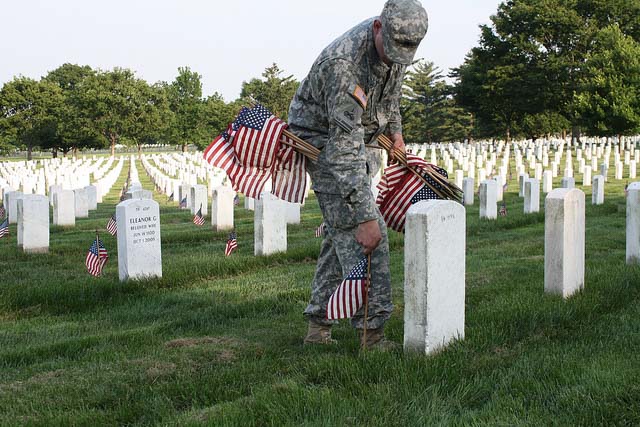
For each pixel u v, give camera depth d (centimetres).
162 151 12569
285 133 516
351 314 502
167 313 773
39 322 764
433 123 9194
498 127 8538
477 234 1465
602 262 952
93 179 4603
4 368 558
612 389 423
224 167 521
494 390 441
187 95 10925
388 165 577
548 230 735
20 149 10750
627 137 7225
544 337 569
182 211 2275
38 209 1304
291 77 9762
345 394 432
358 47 481
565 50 7412
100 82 8400
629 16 7362
